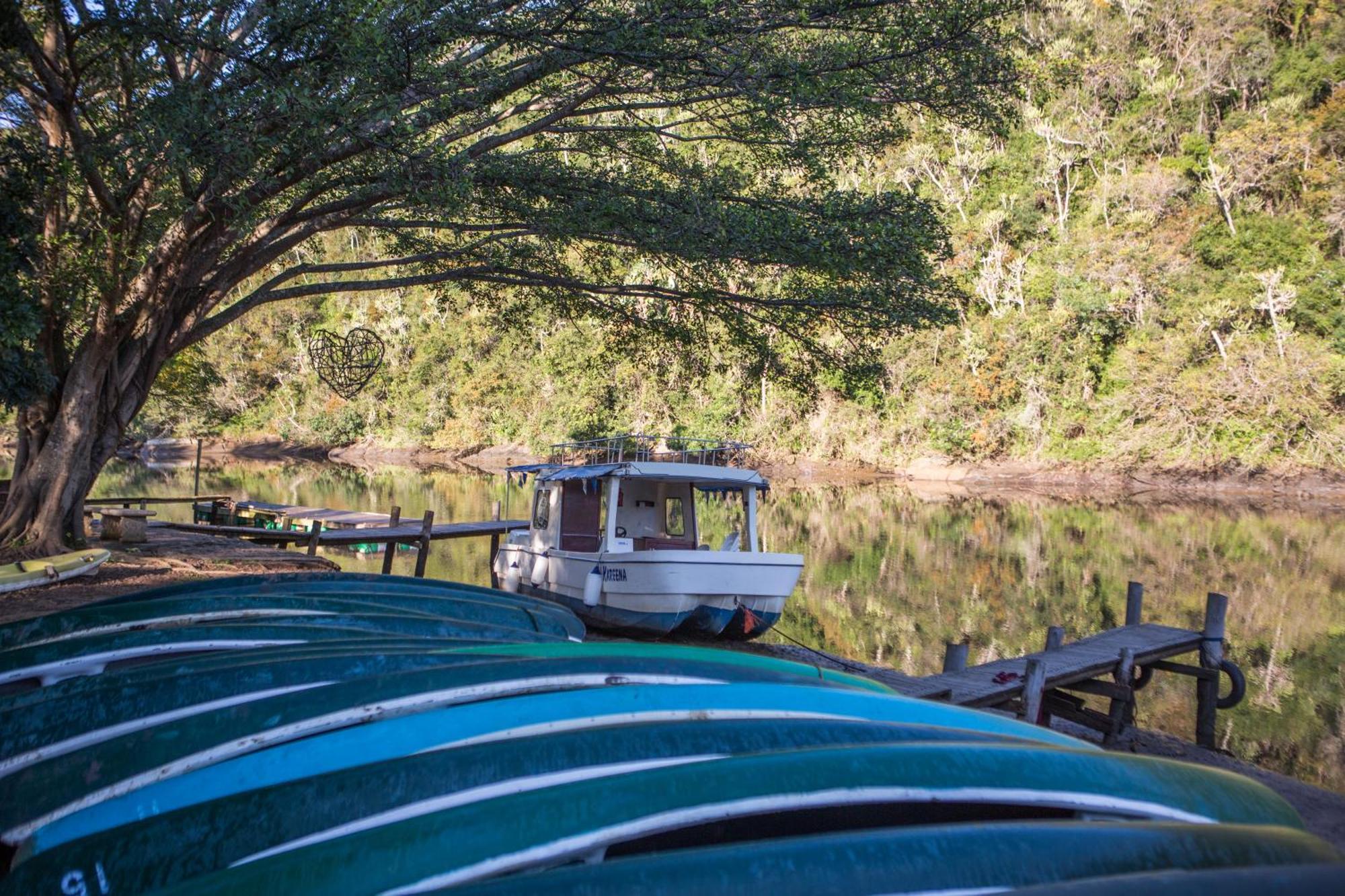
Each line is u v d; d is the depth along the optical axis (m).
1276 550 25.22
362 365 15.38
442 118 8.80
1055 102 63.41
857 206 10.27
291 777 2.58
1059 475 45.66
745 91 9.36
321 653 3.62
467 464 55.16
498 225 10.85
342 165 9.38
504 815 2.12
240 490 33.94
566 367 47.78
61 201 10.60
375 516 20.30
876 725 2.85
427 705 3.02
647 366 13.36
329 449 63.75
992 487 44.41
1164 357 44.75
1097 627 15.63
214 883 1.98
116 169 8.52
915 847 1.99
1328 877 1.68
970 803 2.33
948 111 10.17
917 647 13.97
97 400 10.83
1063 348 47.28
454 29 8.43
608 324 13.32
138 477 40.66
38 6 8.98
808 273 10.93
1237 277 48.59
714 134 12.70
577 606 11.78
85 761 2.72
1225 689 12.70
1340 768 9.52
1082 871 1.96
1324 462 41.38
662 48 8.94
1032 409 47.00
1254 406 42.66
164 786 2.58
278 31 7.83
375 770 2.42
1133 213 54.28
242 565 11.19
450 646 3.95
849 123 10.41
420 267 13.70
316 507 27.88
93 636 3.92
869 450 49.28
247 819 2.29
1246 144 53.53
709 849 1.99
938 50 9.61
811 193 10.88
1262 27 63.78
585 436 42.75
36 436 10.94
